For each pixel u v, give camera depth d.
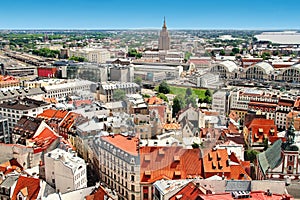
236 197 108.88
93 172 176.62
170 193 121.19
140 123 171.50
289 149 138.62
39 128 194.00
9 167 157.62
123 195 150.38
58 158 145.75
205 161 146.38
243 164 163.62
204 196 109.94
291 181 136.88
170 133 169.12
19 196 135.25
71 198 130.62
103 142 160.62
